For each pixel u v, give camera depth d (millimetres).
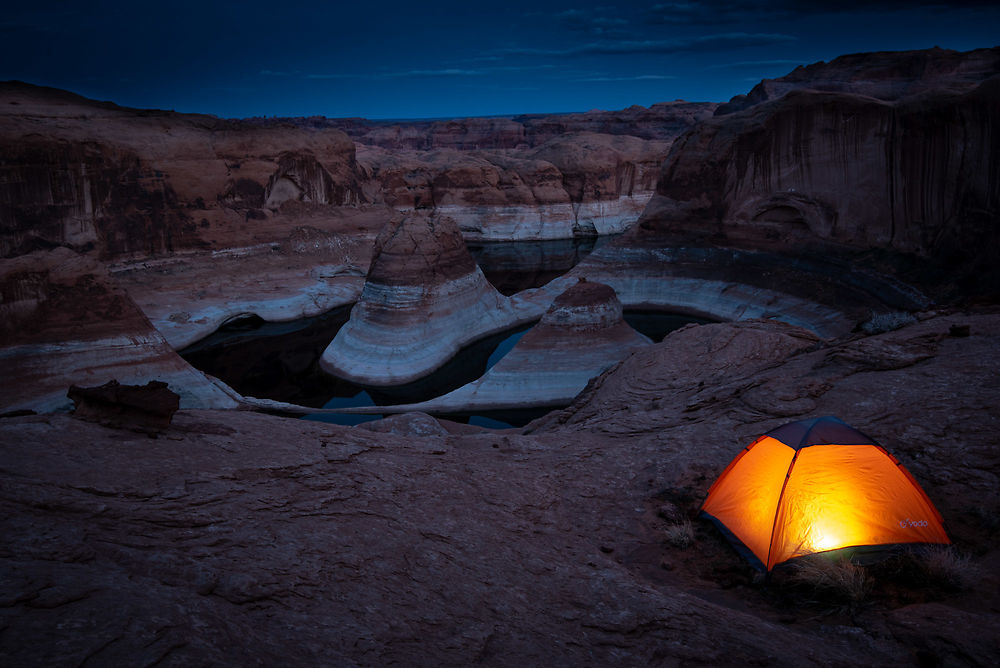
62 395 31797
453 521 7062
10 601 3127
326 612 4242
